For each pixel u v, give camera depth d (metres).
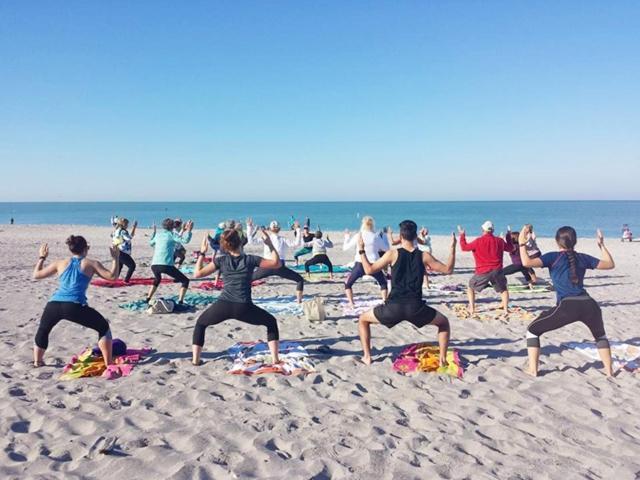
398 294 5.62
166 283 13.05
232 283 5.73
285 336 7.48
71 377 5.41
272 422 4.37
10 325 8.12
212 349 6.68
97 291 11.53
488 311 9.54
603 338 5.66
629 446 4.02
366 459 3.73
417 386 5.33
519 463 3.74
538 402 4.94
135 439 3.99
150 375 5.54
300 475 3.51
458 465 3.67
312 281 13.88
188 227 9.50
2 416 4.40
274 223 10.80
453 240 5.57
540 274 16.12
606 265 5.52
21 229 47.47
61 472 3.50
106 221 82.31
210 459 3.70
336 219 87.50
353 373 5.73
